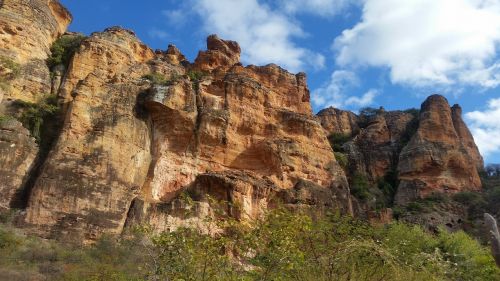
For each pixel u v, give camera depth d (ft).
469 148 272.92
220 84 174.91
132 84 149.48
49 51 162.09
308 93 207.51
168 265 39.11
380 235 63.36
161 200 140.77
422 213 199.82
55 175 119.03
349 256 43.04
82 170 123.13
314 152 177.58
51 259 95.55
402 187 223.30
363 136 255.70
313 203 158.71
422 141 236.22
